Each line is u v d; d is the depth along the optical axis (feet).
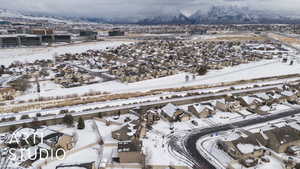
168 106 268.82
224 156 190.90
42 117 247.29
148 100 311.47
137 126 222.69
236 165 177.58
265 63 580.71
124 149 178.19
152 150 195.42
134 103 297.53
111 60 629.51
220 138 218.79
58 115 253.24
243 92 350.02
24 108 279.69
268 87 377.09
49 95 336.29
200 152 196.13
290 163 173.78
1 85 347.97
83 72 481.05
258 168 172.55
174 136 221.25
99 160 179.83
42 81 424.87
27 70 481.87
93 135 220.02
